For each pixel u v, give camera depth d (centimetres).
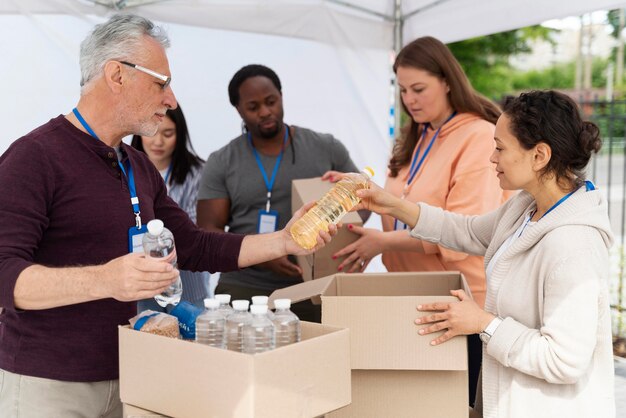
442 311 178
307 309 252
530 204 187
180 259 209
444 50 263
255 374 134
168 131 318
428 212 219
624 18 1534
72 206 171
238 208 309
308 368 144
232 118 358
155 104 178
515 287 177
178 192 328
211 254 205
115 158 180
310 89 376
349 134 389
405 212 219
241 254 202
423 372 184
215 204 309
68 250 172
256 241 202
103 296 147
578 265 163
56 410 172
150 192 196
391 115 398
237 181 306
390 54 394
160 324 157
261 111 298
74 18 314
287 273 289
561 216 169
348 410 187
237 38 356
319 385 147
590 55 1614
